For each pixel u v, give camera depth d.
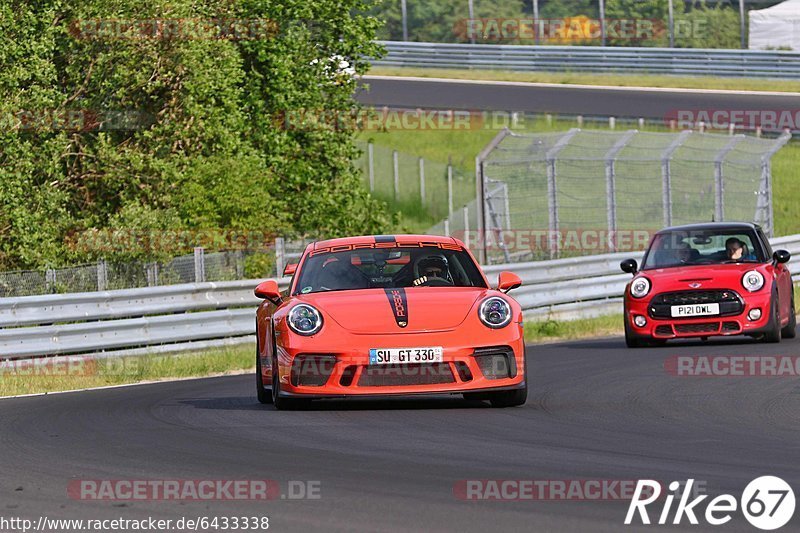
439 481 22.31
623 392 37.03
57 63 77.00
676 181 108.38
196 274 64.38
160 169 75.44
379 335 31.70
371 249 36.06
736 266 53.88
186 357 57.06
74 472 24.31
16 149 71.00
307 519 19.41
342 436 28.19
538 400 35.16
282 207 83.50
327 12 92.44
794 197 128.25
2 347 52.38
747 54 156.62
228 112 82.38
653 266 55.91
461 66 170.00
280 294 35.53
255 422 31.11
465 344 31.70
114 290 58.22
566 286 74.56
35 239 70.50
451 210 114.56
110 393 42.31
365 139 143.50
